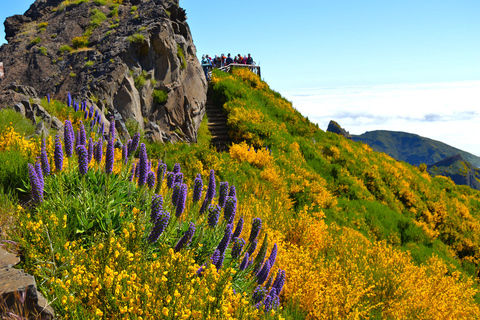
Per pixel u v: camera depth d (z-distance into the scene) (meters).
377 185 20.91
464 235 21.36
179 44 17.67
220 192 4.55
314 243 8.02
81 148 4.05
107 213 3.94
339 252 7.98
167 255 3.09
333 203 14.67
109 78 13.15
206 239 4.14
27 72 14.36
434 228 21.23
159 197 3.49
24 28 17.59
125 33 15.52
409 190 23.09
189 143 16.38
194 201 4.50
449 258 16.80
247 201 8.87
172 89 15.92
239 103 20.75
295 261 5.81
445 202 25.52
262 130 18.05
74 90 12.88
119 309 2.46
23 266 3.00
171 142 14.62
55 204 3.90
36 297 2.49
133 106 13.63
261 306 3.46
